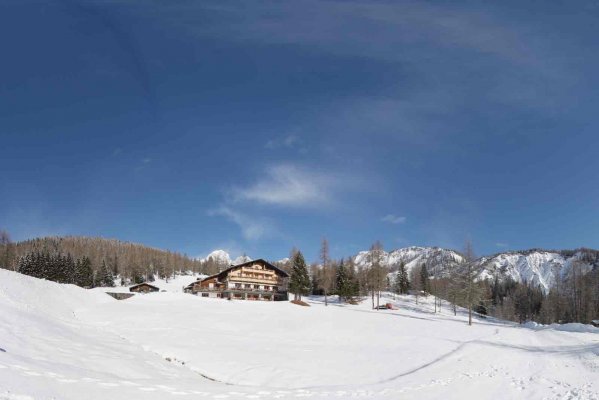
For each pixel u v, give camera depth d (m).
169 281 172.25
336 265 114.81
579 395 17.52
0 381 12.94
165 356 29.67
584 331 51.66
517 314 140.75
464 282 65.38
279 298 99.75
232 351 31.78
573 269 120.88
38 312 33.62
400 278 136.00
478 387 20.75
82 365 19.97
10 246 124.12
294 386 23.78
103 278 141.00
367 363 29.66
